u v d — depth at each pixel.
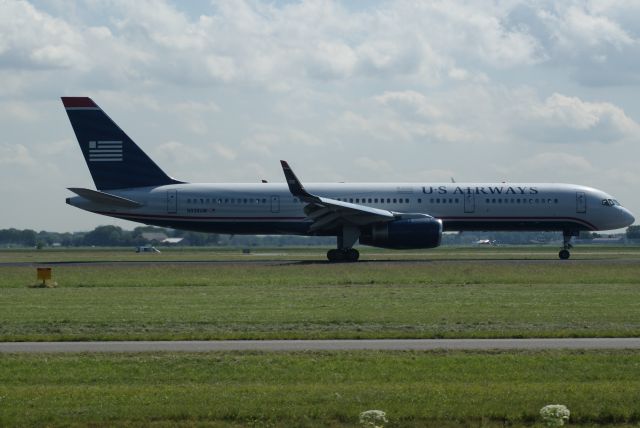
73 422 33.81
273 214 136.88
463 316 64.12
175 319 63.12
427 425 33.91
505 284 96.19
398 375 41.78
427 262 130.38
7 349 50.03
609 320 61.53
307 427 33.66
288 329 57.97
